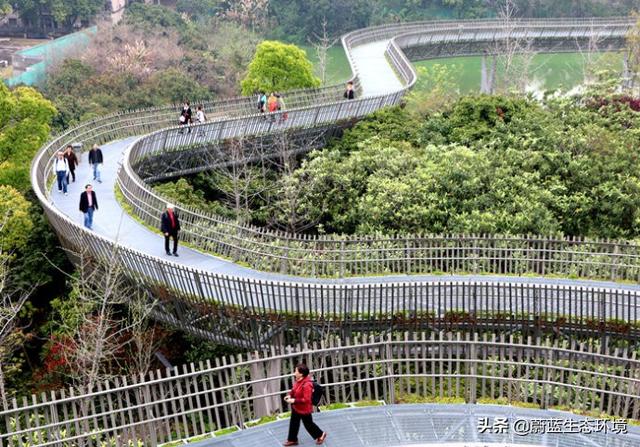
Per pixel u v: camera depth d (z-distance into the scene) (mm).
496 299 25516
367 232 36250
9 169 39875
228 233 29750
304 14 99938
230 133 44562
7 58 90812
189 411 16812
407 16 102812
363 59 70875
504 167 39625
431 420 17562
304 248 28812
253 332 24328
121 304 30297
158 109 49250
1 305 31406
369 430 17094
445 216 36094
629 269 27891
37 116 41250
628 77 67000
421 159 40625
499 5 104750
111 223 32344
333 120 49156
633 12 82688
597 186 38469
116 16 100750
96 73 72812
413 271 28562
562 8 103688
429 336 24281
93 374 22859
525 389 18375
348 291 24266
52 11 95375
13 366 28859
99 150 37625
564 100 48969
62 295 34906
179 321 26281
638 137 44156
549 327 23984
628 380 17703
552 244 30500
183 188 40469
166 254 29344
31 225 34625
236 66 81375
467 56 81625
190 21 93750
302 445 16469
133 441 16172
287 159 44250
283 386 19703
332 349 18312
